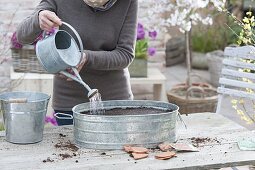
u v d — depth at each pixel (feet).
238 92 10.88
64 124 10.04
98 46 9.54
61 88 9.89
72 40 8.41
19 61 15.71
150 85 18.35
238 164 7.58
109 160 7.50
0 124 13.35
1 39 17.06
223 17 24.61
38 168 7.21
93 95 8.27
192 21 15.81
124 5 9.47
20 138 8.18
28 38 9.20
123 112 8.55
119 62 9.38
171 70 25.57
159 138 7.98
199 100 15.71
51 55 8.07
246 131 9.03
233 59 11.64
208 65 23.34
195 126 9.29
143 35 16.16
